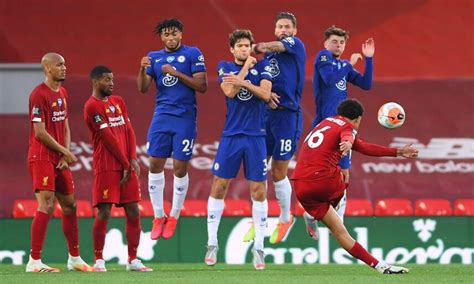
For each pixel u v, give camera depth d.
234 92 34.72
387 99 52.53
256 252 36.59
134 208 36.50
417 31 55.16
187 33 54.84
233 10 55.06
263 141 35.81
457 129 52.38
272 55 37.47
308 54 54.38
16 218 48.25
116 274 33.69
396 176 51.59
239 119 35.56
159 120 37.31
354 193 51.31
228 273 34.19
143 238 47.59
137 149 51.44
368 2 55.28
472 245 48.69
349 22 55.12
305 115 51.78
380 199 51.22
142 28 55.19
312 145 31.72
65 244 47.50
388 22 55.16
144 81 37.16
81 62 54.69
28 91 53.22
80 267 37.22
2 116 52.44
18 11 54.94
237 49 35.19
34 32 54.78
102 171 35.84
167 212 48.00
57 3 55.25
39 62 54.44
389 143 52.22
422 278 30.91
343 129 31.28
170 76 37.06
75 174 51.22
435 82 52.66
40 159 35.66
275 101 36.78
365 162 51.72
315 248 47.69
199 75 36.84
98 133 35.62
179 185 37.91
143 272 35.19
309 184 31.42
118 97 36.41
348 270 36.78
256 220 36.41
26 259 48.09
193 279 30.80
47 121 35.81
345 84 38.78
